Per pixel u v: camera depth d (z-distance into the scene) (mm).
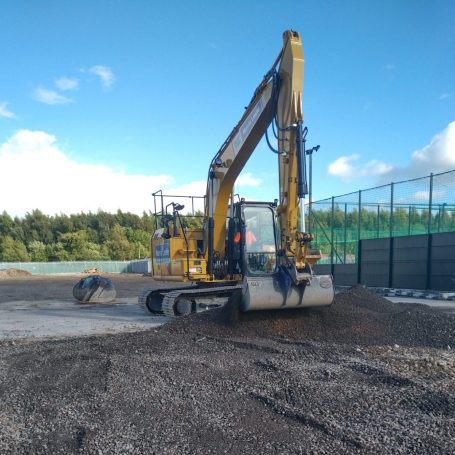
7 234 74812
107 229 77812
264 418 4469
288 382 5523
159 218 13961
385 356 6969
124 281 36312
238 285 11969
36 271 57406
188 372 5977
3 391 5461
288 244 8820
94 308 15812
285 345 7723
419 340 8156
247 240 11625
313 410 4637
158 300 13828
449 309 13234
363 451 3777
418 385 5348
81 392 5309
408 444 3904
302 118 8766
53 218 79750
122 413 4629
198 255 13102
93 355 6996
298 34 9141
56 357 6973
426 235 18812
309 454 3732
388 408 4715
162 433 4145
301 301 8859
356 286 11984
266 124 10039
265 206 11867
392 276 20500
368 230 22375
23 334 10195
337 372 5945
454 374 5969
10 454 3840
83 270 59125
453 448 3844
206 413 4598
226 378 5734
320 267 25328
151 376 5820
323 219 25156
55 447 3939
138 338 8180
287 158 9133
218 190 12273
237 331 8516
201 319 9141
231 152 11648
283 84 9312
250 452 3773
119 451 3820
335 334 8453
